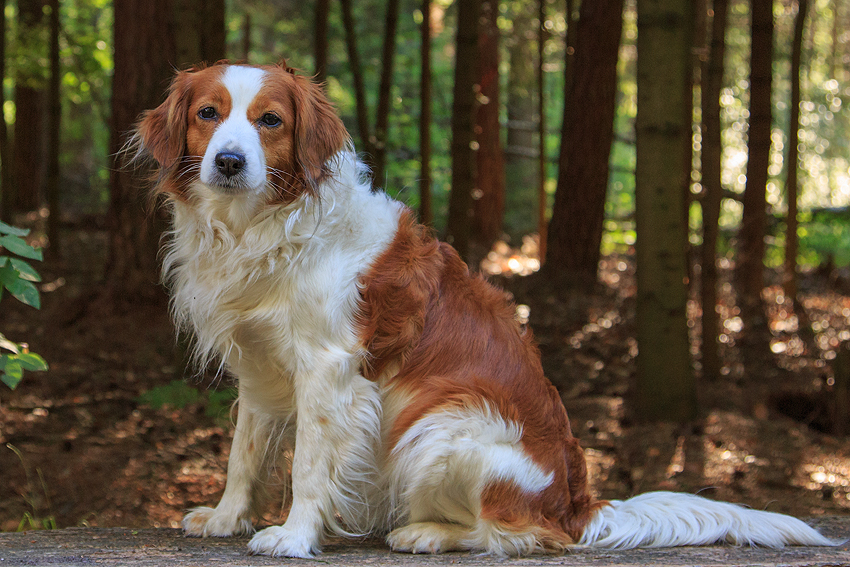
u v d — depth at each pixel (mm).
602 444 5375
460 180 8531
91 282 9398
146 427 5578
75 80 13977
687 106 6543
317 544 2727
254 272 2736
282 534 2664
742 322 8219
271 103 2725
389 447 2881
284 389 2930
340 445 2750
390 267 2869
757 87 7977
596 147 9812
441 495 2826
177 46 5914
